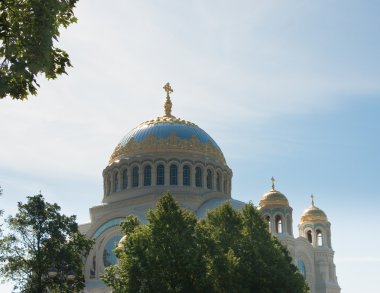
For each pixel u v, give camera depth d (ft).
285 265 189.47
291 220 307.78
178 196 297.12
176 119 337.31
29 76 76.69
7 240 196.34
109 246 287.69
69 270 187.93
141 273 158.40
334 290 323.98
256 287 180.34
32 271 195.72
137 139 320.70
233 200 311.27
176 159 309.42
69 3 83.05
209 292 157.99
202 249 167.32
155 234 163.02
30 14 75.87
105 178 324.60
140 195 300.61
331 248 337.31
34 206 199.31
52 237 197.77
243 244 185.06
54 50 83.05
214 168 319.68
